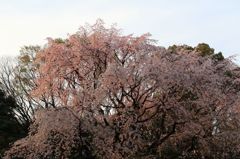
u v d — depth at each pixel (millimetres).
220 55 35562
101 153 23375
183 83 23891
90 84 23609
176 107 24453
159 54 25172
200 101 24859
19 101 39781
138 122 24266
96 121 23422
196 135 25328
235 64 28281
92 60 24594
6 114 34875
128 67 23438
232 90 27094
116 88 23078
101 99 22750
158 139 25188
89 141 23531
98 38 24781
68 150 23750
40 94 24922
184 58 25469
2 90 38188
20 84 40625
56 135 23469
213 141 25953
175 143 26125
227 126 26531
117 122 23656
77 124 23031
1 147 31047
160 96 24406
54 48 24609
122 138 23547
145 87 24141
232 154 26469
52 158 24250
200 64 26641
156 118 25531
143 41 24906
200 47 36375
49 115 23047
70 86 24719
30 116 39219
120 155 23422
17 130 34281
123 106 23781
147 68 23234
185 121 24781
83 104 23016
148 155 24297
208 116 25297
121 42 24844
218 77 25625
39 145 23656
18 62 42219
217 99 25547
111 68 22656
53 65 24547
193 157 26344
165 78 23422
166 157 25797
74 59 24531
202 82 24766
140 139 23984
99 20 25516
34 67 40344
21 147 24516
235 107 26375
